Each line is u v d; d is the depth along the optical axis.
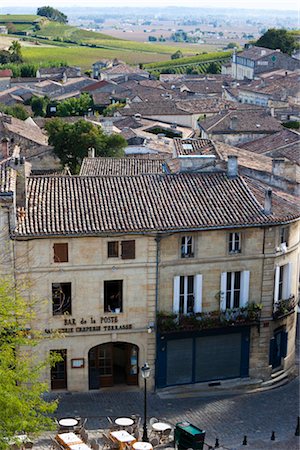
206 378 50.28
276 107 147.38
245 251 49.22
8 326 38.53
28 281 45.88
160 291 48.34
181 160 55.09
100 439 42.50
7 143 73.12
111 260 47.06
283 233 50.72
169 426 42.88
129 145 114.19
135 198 49.38
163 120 146.50
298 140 96.06
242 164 64.12
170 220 47.50
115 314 48.00
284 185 58.53
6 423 32.62
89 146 109.12
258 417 46.19
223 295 49.41
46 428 36.28
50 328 47.19
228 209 49.34
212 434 43.75
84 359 48.31
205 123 121.12
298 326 59.72
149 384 49.34
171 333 48.56
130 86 197.50
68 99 191.25
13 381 35.34
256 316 49.72
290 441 42.91
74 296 47.12
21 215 46.38
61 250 46.31
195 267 48.56
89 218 46.84
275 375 51.88
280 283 51.72
